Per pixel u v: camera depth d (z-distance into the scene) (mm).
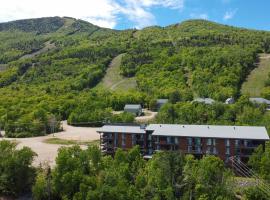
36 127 168125
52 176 94562
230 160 107750
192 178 87438
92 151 98062
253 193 84688
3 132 174375
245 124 138875
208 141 111188
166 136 113812
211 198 83125
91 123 184875
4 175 98125
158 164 91062
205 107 163000
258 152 98250
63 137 158875
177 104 172750
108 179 87938
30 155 102500
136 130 120625
